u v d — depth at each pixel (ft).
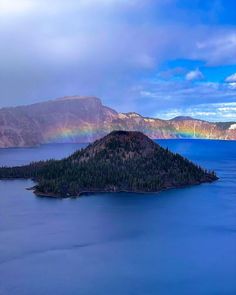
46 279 529.45
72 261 595.47
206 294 488.85
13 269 563.07
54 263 586.45
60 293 490.90
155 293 487.61
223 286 509.35
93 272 551.18
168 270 558.97
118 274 546.67
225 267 570.46
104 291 495.00
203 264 581.94
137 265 579.07
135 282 522.47
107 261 594.24
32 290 497.05
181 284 516.32
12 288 503.20
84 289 499.51
